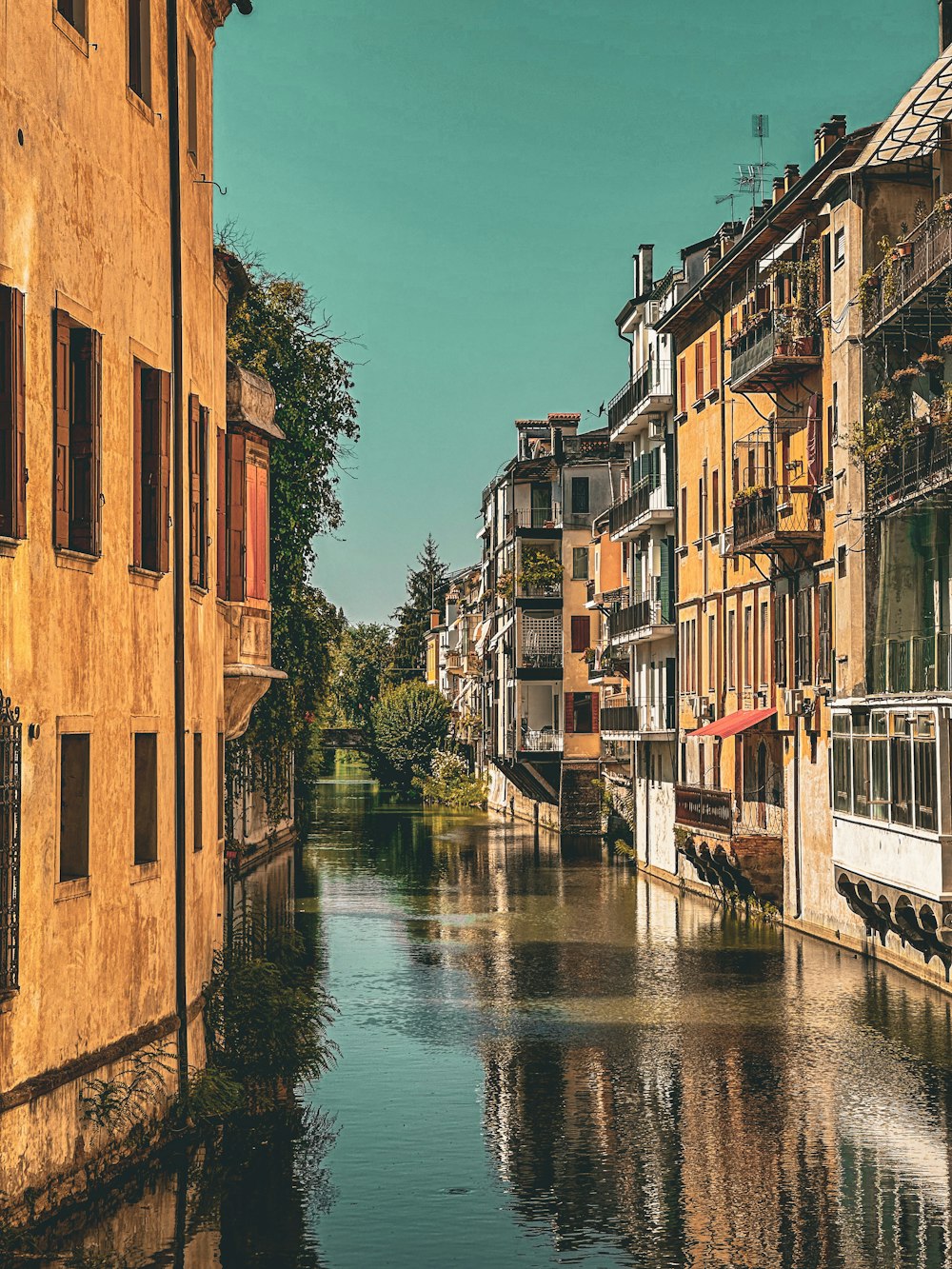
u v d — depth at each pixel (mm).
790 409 36969
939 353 30062
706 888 43344
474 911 40000
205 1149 16812
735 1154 17453
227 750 34812
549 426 83062
